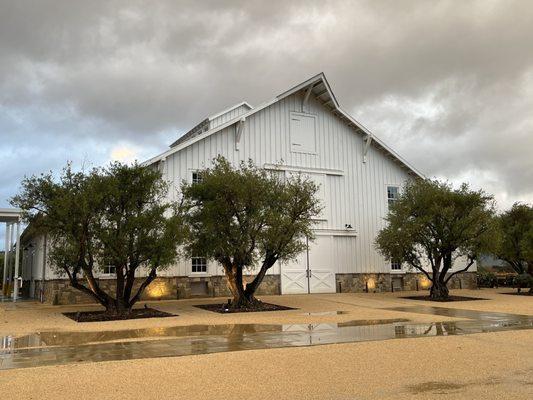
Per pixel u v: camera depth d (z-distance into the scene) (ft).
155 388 21.21
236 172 54.85
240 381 22.38
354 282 79.36
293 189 56.29
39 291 71.00
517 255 83.25
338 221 79.15
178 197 66.33
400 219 69.21
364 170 82.79
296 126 77.66
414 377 23.20
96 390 20.88
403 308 54.80
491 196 67.87
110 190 46.62
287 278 74.02
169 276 65.82
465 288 88.02
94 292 50.75
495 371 24.40
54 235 48.39
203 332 37.11
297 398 19.86
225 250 52.70
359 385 21.77
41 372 24.03
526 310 52.06
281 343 32.14
